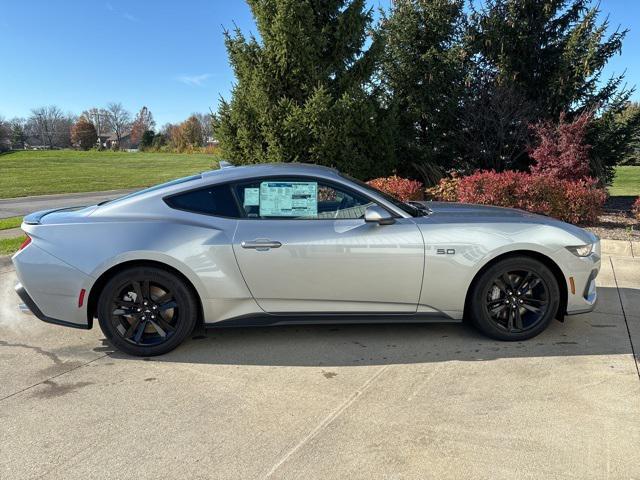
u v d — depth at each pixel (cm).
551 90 1150
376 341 414
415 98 1162
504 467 249
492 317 403
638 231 787
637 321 446
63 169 3238
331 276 387
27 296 392
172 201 400
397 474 246
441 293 393
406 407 308
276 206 398
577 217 821
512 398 315
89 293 385
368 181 982
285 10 924
